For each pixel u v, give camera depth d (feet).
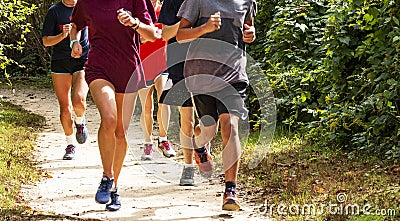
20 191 22.43
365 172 22.58
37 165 27.37
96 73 19.24
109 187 19.29
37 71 71.26
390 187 19.98
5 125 36.68
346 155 26.11
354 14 28.40
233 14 18.72
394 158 23.98
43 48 69.67
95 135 35.83
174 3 21.80
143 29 19.24
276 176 23.41
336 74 28.66
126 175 25.62
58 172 26.08
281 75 32.63
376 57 26.63
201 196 22.18
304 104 31.65
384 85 25.67
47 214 19.35
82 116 29.04
